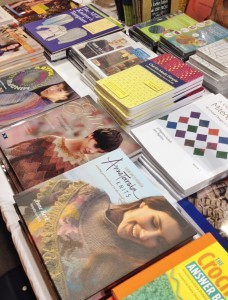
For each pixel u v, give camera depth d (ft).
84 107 3.32
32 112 3.38
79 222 2.26
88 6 4.98
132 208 2.32
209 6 4.38
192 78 3.36
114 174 2.56
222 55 3.66
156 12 4.61
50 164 2.80
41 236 2.20
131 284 2.01
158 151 2.88
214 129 3.03
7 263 4.25
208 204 2.56
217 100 3.32
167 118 3.15
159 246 2.14
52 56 4.17
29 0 5.24
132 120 3.16
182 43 3.98
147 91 3.23
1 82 3.78
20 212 2.35
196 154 2.84
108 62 3.79
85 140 2.98
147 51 3.96
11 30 4.43
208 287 1.99
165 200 2.38
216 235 2.37
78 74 4.09
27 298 3.58
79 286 1.99
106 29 4.43
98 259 2.09
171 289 1.99
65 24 4.58
